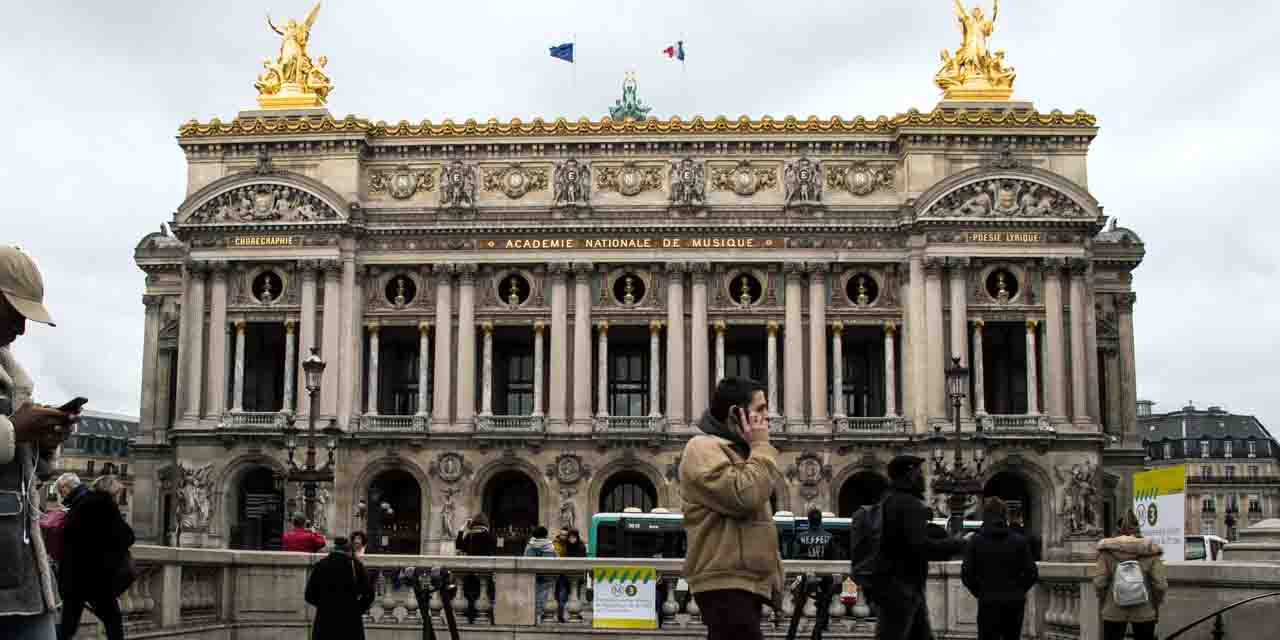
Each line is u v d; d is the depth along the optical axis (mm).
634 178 101875
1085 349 98562
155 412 111000
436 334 100500
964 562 28141
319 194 100250
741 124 101312
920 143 100375
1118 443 108312
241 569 40500
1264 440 188625
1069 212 98938
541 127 101750
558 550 64938
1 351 12203
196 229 100625
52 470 12773
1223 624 27531
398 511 103250
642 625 39000
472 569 40062
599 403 99438
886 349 99688
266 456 97625
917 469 21766
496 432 97688
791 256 100312
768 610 40344
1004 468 96688
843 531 68625
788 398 99062
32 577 11789
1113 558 28250
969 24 104938
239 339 99938
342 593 30406
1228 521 172500
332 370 98875
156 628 35312
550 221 100688
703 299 100312
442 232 101250
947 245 98812
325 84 106688
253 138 102000
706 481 14156
